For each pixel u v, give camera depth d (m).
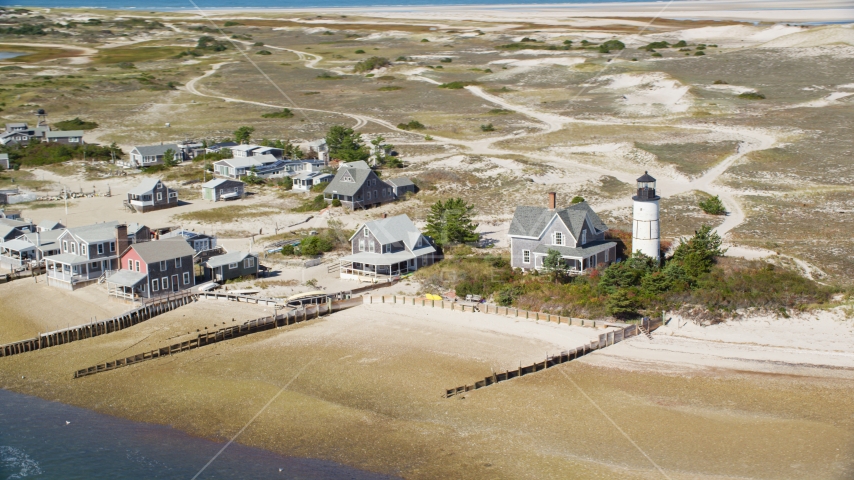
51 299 75.88
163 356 62.84
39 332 68.12
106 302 74.38
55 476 45.56
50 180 129.12
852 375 55.59
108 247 80.50
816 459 44.91
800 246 85.81
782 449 46.19
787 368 57.06
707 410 51.22
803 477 43.19
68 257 79.81
